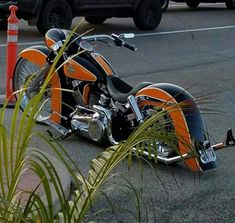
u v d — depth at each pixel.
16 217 2.71
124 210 4.50
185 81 9.99
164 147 5.35
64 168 5.41
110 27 15.02
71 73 6.16
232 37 14.92
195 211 4.92
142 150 3.20
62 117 6.36
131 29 14.96
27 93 5.99
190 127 5.22
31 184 4.65
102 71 6.05
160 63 11.34
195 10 20.03
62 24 12.96
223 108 8.26
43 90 2.87
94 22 15.22
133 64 11.05
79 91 6.21
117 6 14.11
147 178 5.44
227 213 4.92
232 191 5.34
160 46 13.05
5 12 12.29
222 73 10.76
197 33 15.15
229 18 18.39
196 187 5.36
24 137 2.80
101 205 4.79
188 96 5.36
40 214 2.85
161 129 3.23
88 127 6.06
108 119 5.84
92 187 3.04
